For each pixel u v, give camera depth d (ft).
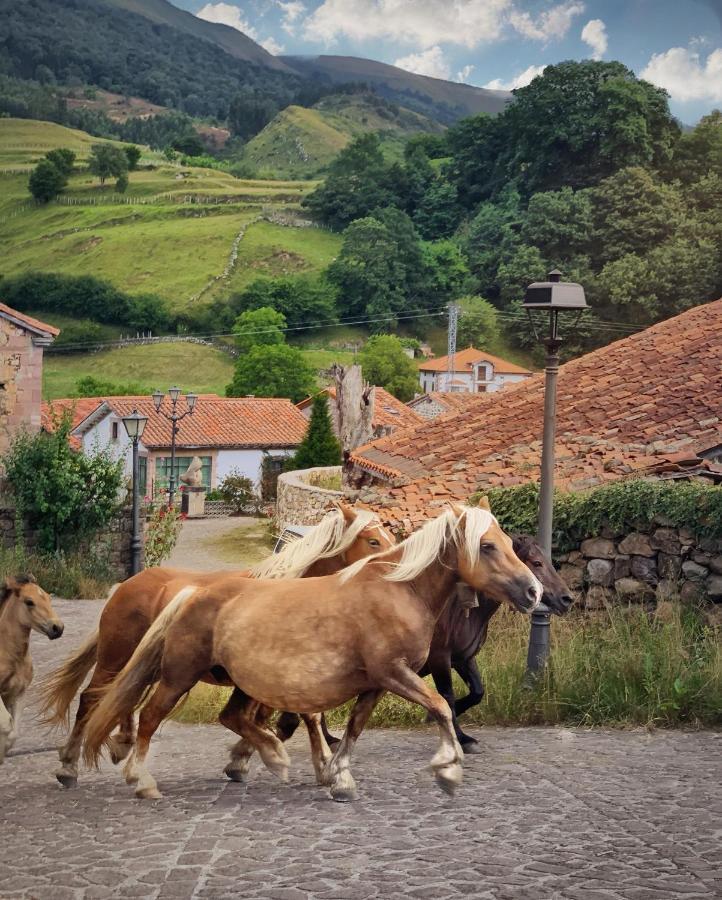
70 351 488.02
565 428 62.23
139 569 95.35
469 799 24.47
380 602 23.95
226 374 458.50
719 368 64.34
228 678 26.50
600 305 460.55
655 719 32.63
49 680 29.81
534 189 566.77
